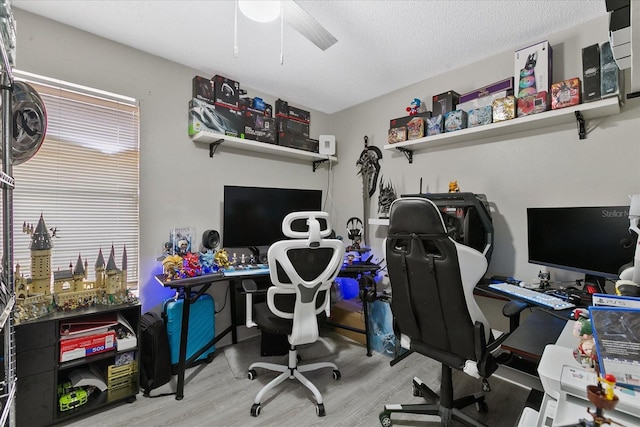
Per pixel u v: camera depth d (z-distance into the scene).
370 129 3.18
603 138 1.80
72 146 1.98
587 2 1.70
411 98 2.81
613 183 1.77
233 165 2.79
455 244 1.27
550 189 2.00
